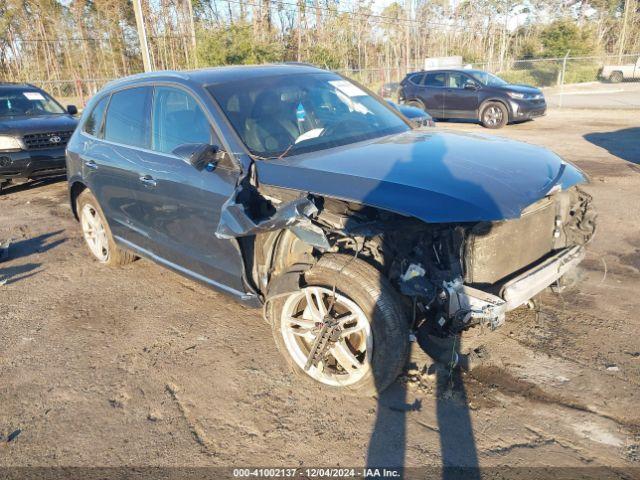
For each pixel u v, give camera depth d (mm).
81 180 5145
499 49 59344
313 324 3184
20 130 8656
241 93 3891
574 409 2963
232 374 3502
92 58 49656
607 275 4605
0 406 3318
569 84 34438
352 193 2896
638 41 59562
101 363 3738
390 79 29328
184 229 3902
